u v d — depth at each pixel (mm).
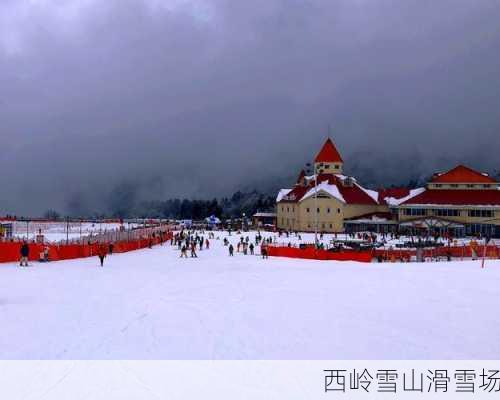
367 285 37312
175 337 21859
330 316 26031
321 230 142500
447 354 19531
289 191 164000
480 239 110688
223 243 104750
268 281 40531
